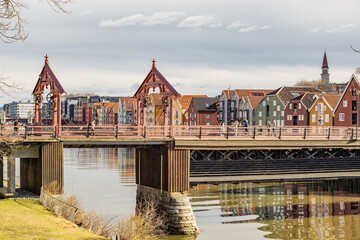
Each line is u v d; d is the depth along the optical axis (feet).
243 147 155.12
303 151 173.17
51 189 123.44
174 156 142.72
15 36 78.02
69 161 334.65
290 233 137.80
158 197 146.10
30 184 132.26
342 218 156.56
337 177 171.42
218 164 154.40
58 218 101.81
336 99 372.38
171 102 144.97
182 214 138.41
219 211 165.48
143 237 109.19
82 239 88.07
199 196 192.54
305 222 151.12
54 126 126.21
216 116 533.55
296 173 165.27
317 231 140.36
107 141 134.41
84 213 111.55
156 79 150.71
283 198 188.75
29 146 123.65
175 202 139.13
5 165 239.30
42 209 107.96
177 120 587.68
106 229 108.88
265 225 147.02
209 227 144.25
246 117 478.18
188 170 144.46
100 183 223.51
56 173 124.57
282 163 164.04
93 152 426.51
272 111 438.81
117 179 238.27
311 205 176.24
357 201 183.32
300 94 438.81
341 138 175.73
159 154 145.69
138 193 159.53
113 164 313.32
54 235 87.86
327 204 177.88
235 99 498.69
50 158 124.06
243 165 157.89
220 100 528.63
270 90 507.71
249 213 162.81
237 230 140.87
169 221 139.33
